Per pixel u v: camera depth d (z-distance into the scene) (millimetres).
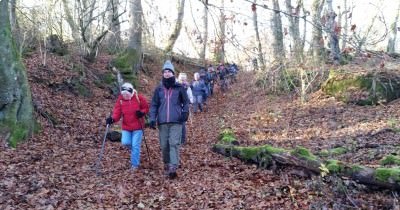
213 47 9078
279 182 6953
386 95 13078
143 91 19266
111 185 6992
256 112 14961
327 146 9047
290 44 16047
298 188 6621
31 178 6977
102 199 6375
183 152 9562
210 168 8070
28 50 16094
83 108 13359
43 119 10789
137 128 8070
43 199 6168
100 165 8195
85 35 18547
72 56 17047
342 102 13781
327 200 6109
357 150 8555
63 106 12633
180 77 12359
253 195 6500
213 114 16719
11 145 8766
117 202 6293
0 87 9148
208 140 11109
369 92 13312
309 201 6117
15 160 7926
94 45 18297
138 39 20797
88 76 16391
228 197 6457
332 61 15727
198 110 18219
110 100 15656
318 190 6410
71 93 14273
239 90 21828
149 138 11219
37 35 16438
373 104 13117
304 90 14930
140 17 20531
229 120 14328
